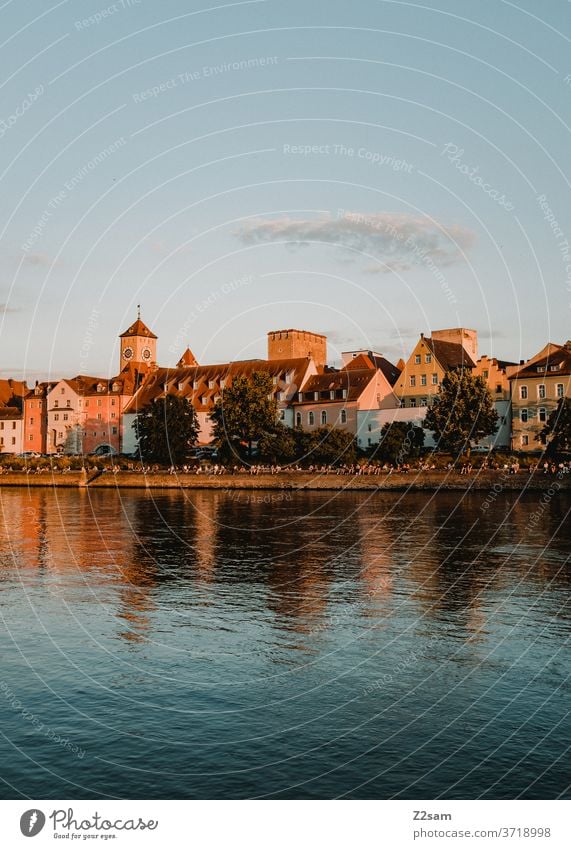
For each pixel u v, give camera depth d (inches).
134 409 6756.9
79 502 3494.1
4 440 7583.7
